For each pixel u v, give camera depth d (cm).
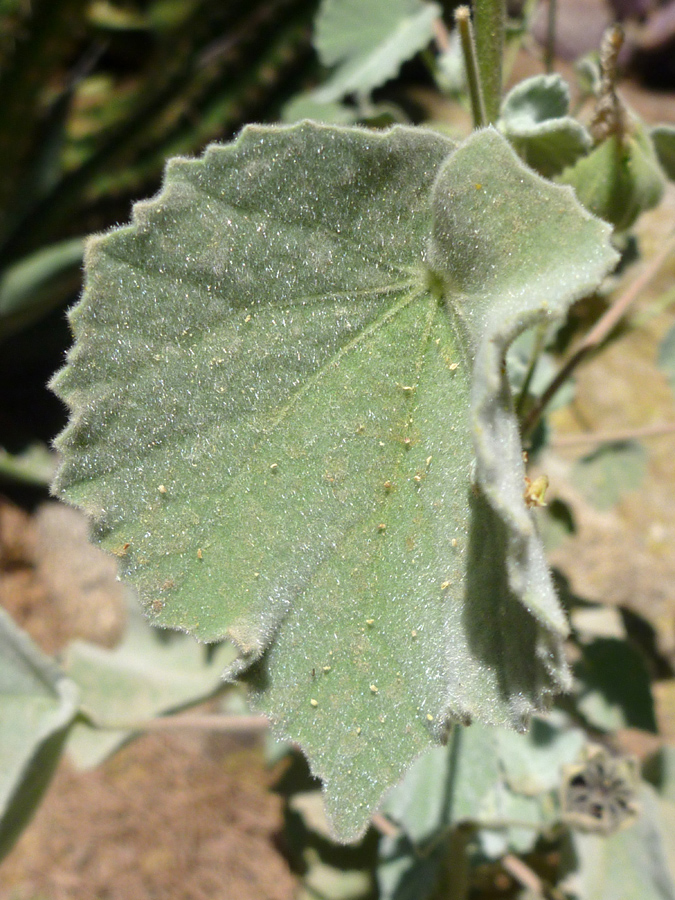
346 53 27
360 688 14
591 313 24
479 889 31
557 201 13
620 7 75
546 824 23
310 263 14
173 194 13
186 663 29
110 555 14
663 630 37
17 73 49
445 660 14
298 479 14
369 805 14
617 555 39
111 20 73
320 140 13
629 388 44
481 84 17
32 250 53
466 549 14
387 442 14
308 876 32
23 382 56
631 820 23
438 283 14
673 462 42
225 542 14
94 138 60
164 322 13
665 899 22
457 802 21
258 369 14
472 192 13
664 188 18
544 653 13
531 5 22
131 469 14
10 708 21
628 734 35
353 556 14
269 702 14
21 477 49
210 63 53
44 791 23
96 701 27
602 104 17
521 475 12
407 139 13
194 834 36
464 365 14
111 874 35
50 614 45
